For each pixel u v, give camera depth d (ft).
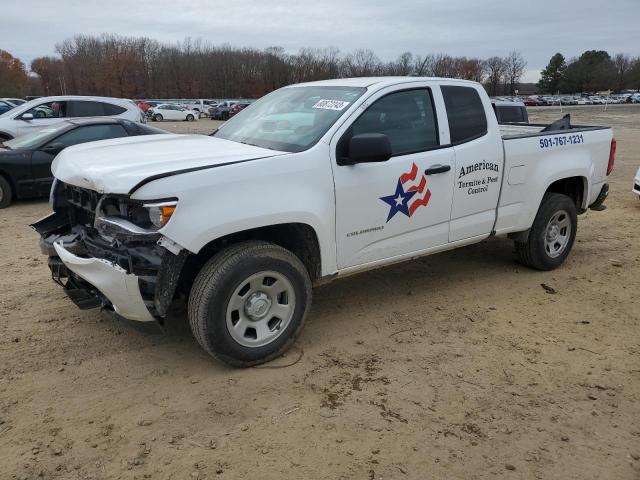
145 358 12.83
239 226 11.35
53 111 42.06
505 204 16.94
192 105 182.60
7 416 10.54
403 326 14.80
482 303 16.48
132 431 10.19
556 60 414.82
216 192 11.12
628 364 13.00
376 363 12.80
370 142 12.23
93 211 12.12
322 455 9.65
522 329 14.78
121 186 10.58
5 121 40.86
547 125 22.44
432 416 10.82
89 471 9.16
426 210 14.85
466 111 15.79
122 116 43.91
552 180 17.92
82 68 312.71
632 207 31.04
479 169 15.81
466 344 13.84
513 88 378.94
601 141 19.74
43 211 28.55
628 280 18.70
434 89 15.14
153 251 10.84
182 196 10.69
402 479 9.12
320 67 300.40
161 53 312.50
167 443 9.88
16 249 21.34
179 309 13.17
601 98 312.50
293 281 12.48
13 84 297.12
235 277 11.51
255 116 15.83
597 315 15.78
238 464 9.39
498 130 16.46
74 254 12.26
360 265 13.99
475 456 9.71
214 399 11.23
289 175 12.14
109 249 11.45
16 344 13.29
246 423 10.48
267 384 11.81
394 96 14.33
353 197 13.25
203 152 12.75
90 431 10.17
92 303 12.91
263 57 313.12
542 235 18.45
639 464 9.64
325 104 14.19
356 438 10.12
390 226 14.20
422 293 17.17
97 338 13.73
